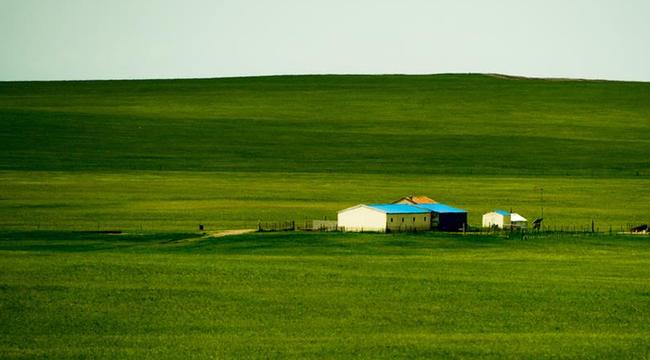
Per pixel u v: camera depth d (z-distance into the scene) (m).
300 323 98.62
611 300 110.94
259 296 112.00
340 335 93.19
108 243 159.88
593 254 150.38
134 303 107.50
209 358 83.88
